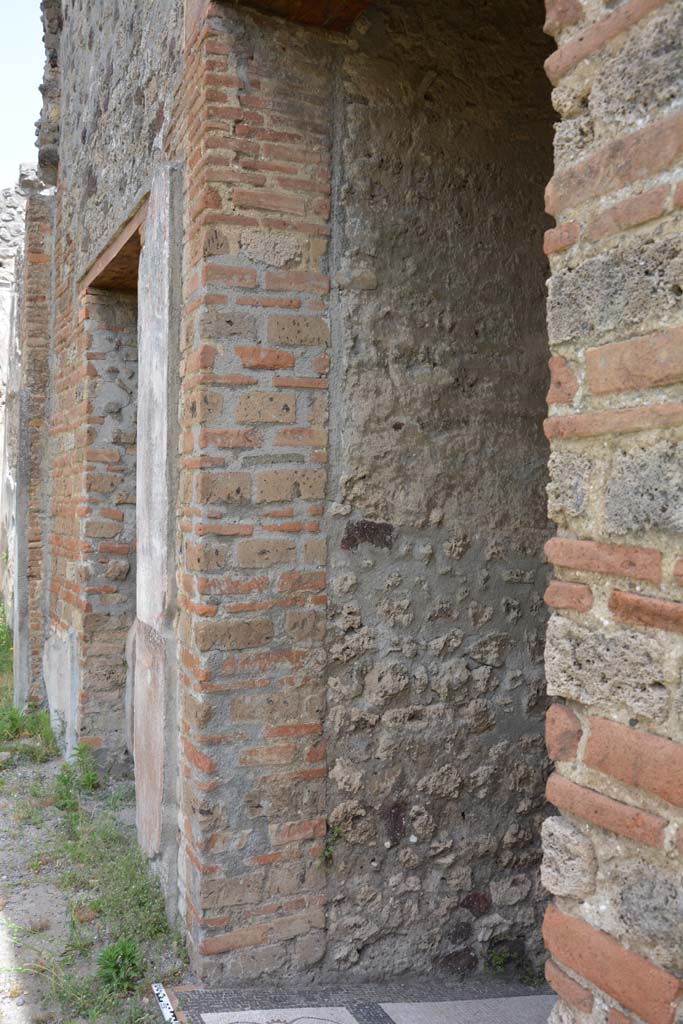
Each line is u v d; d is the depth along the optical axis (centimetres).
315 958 324
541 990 343
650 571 148
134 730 400
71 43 568
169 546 346
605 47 158
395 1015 296
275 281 319
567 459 164
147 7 395
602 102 158
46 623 641
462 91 358
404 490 343
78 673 512
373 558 337
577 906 160
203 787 307
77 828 421
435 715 347
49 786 492
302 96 323
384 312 339
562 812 164
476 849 354
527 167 373
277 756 319
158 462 358
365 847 334
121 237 436
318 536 327
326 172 328
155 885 356
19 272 884
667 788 142
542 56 378
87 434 507
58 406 597
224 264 310
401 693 341
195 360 315
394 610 340
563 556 164
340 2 310
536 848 366
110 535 512
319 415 327
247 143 313
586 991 157
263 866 316
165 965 314
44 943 327
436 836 347
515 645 364
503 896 359
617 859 153
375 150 338
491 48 366
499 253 365
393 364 341
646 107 150
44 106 633
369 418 336
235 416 313
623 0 154
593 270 158
